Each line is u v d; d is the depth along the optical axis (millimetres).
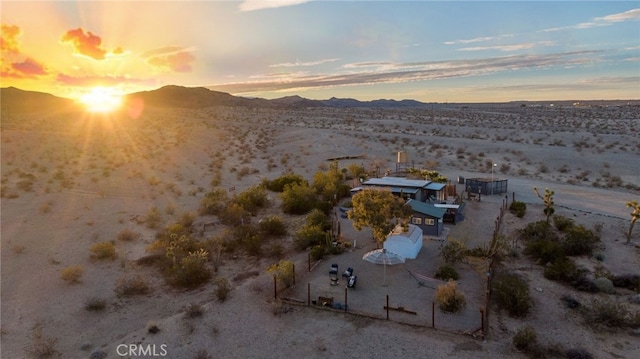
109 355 19844
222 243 33125
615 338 20625
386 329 21188
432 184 43156
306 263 29594
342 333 21047
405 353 19312
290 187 47500
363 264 28953
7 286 26703
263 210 43125
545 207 41000
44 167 59844
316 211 37062
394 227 28484
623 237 33500
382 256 26828
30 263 29922
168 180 56344
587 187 51375
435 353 19250
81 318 23469
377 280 26688
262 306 23781
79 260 30625
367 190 29625
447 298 22844
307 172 62750
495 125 119750
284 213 42094
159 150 78000
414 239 30047
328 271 28109
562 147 77688
